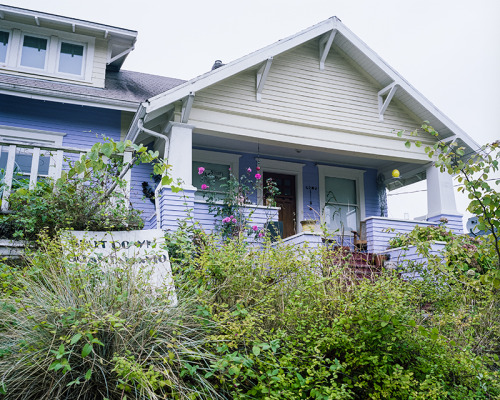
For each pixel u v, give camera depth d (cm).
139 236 510
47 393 307
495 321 493
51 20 990
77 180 590
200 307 367
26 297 370
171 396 326
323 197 1186
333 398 340
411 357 417
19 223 557
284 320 407
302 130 932
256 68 904
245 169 1118
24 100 938
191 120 844
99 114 984
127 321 341
